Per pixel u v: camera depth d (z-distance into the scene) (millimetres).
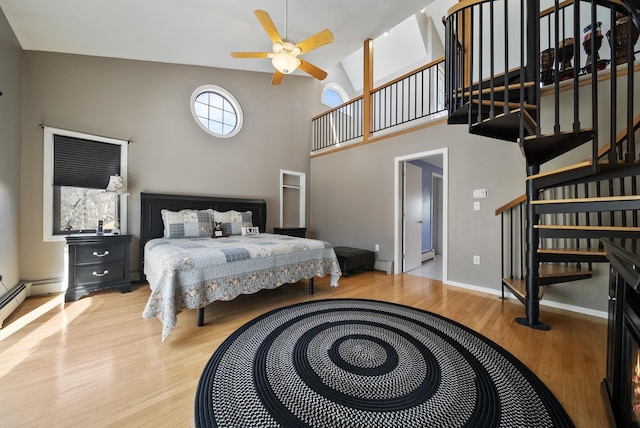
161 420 1218
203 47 3457
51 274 3037
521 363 1672
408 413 1255
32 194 2939
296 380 1492
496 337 2041
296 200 5637
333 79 6633
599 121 2504
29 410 1259
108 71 3449
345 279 3877
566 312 2580
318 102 6047
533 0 2221
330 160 5312
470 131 2162
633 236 1796
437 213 6598
